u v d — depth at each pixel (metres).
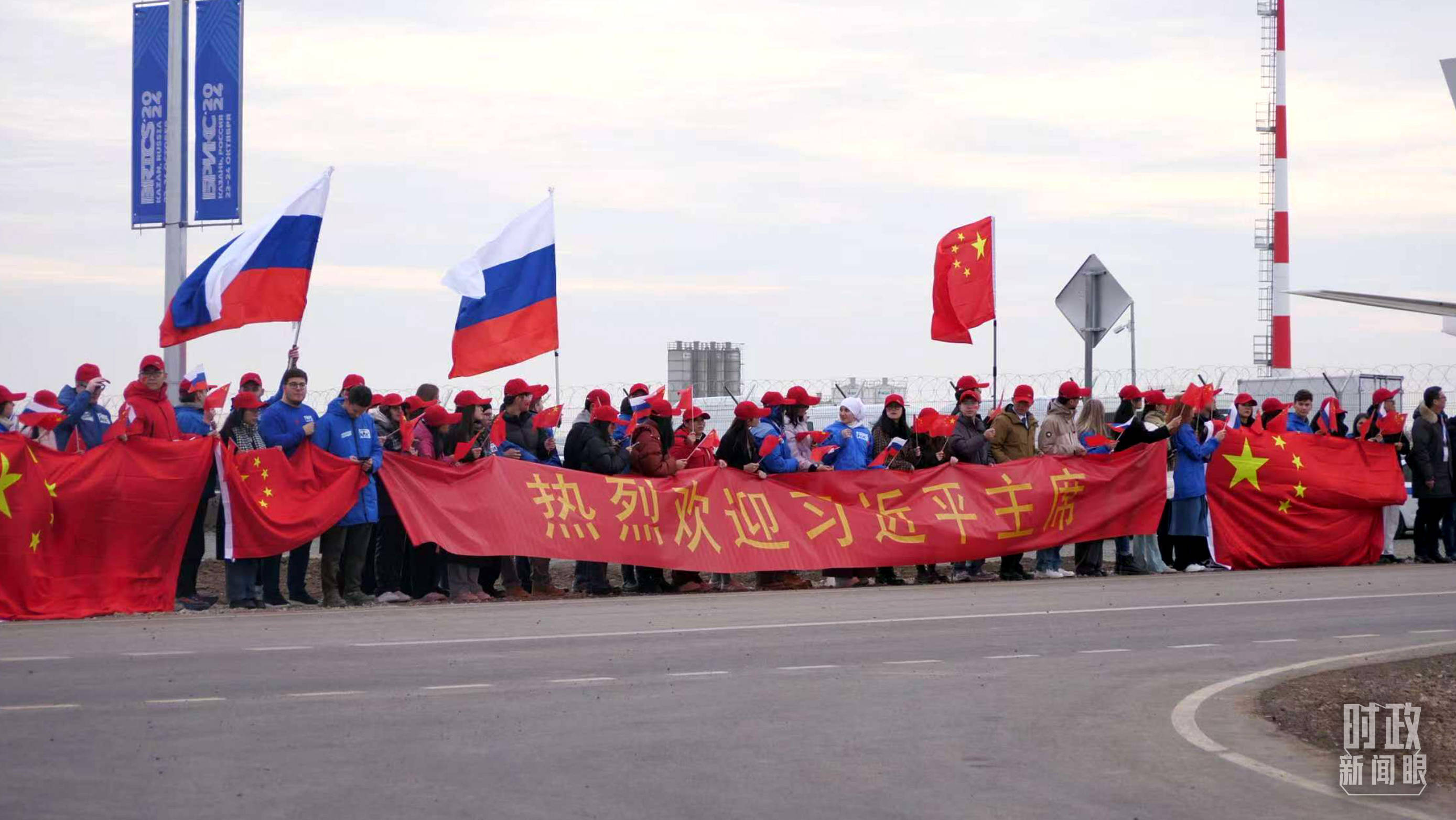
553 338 18.03
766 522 16.64
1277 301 60.62
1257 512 19.28
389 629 12.23
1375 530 19.94
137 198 23.33
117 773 6.82
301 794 6.45
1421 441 19.77
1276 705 8.84
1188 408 18.52
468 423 15.87
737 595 15.62
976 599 14.86
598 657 10.56
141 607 13.78
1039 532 17.70
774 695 9.05
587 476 15.91
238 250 16.48
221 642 11.34
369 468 14.74
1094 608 14.03
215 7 22.98
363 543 14.96
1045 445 18.42
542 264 18.02
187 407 15.87
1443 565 19.73
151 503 13.84
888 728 8.07
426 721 8.12
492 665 10.15
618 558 15.82
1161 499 18.31
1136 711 8.62
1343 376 29.78
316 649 10.92
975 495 17.53
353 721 8.10
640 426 16.45
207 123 23.06
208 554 20.66
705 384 44.66
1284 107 60.09
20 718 8.11
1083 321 18.88
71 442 14.78
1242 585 16.45
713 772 6.97
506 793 6.52
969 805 6.40
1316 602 14.59
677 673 9.85
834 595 15.46
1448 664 10.42
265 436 14.56
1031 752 7.49
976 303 20.05
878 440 18.09
